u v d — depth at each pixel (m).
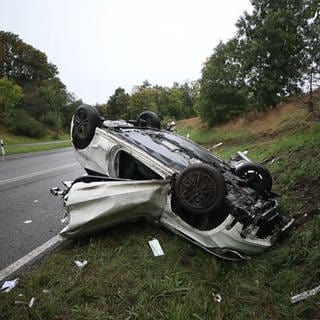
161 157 4.59
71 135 5.39
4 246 4.52
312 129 10.30
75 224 4.19
